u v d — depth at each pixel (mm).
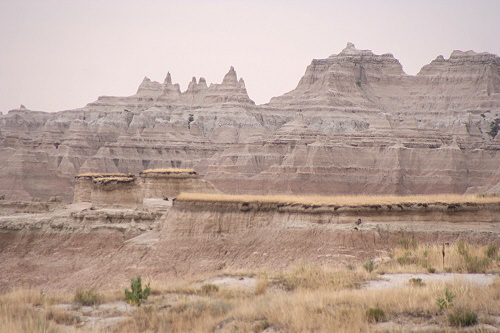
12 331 52469
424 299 53844
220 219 93688
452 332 47750
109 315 59219
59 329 53750
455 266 67500
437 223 86250
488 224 86688
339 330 48938
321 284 62906
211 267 88625
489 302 52219
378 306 52875
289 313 53094
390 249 81812
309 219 88875
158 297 63219
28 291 67562
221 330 52438
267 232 90312
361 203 88750
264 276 67500
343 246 83688
